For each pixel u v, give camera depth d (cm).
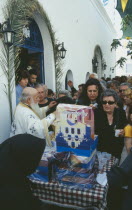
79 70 962
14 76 415
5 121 396
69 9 807
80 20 967
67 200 173
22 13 425
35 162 127
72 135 179
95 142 194
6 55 388
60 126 183
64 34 753
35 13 562
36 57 649
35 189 182
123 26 996
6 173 121
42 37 630
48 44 633
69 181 175
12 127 269
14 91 419
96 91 314
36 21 596
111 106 243
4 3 390
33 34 595
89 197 164
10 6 398
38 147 128
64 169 177
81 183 171
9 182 121
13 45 402
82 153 176
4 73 391
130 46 1276
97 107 267
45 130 242
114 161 224
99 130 250
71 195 170
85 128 174
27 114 254
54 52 632
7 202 116
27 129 248
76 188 172
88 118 176
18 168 124
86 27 1085
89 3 1143
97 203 165
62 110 180
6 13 393
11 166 123
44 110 317
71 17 832
